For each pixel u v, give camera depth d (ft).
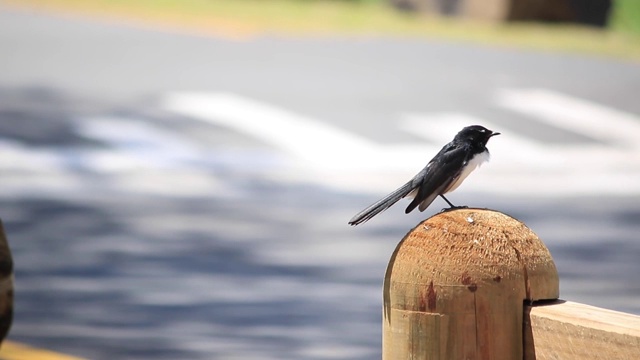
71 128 68.13
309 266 42.75
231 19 110.63
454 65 91.91
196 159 63.46
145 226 48.93
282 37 101.76
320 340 32.37
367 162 64.85
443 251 13.76
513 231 13.92
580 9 120.37
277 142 68.08
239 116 73.46
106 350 30.58
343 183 60.23
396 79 85.35
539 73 90.53
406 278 13.91
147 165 61.52
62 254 43.19
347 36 104.32
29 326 33.06
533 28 115.55
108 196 54.70
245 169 62.18
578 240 49.24
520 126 75.10
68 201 53.11
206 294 37.81
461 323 13.66
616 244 48.60
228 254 44.27
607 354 13.03
